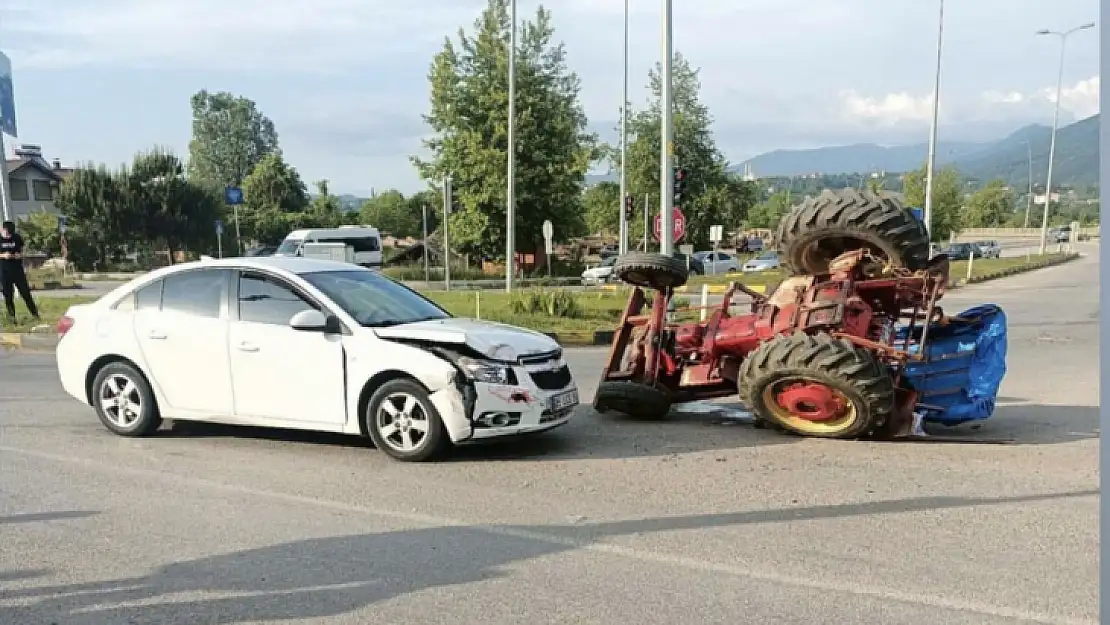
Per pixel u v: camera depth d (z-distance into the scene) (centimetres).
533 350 711
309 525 540
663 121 1819
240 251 6134
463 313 1819
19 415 884
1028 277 3956
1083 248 8556
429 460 691
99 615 414
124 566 474
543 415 697
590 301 2084
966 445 744
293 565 474
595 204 6612
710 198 5950
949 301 2547
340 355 701
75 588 445
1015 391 1020
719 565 470
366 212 9262
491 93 4784
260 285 748
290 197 8544
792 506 574
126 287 800
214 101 10344
